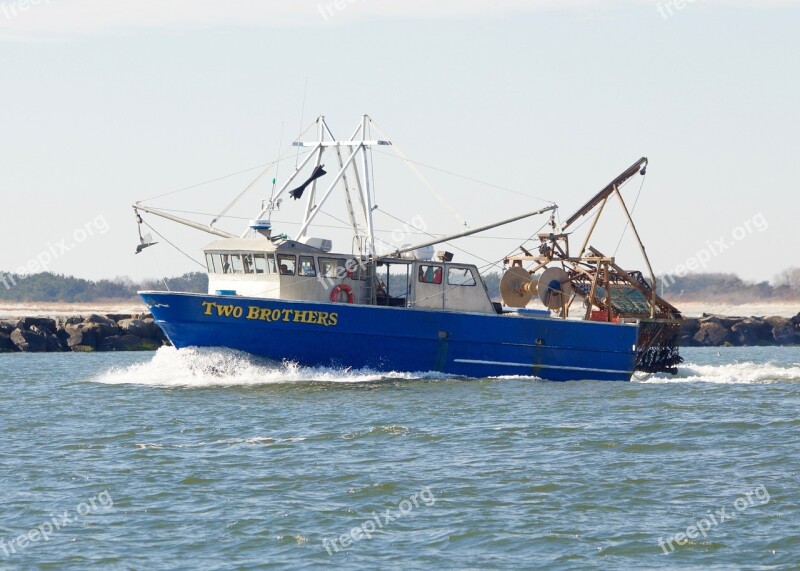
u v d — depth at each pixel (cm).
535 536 7575
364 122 16888
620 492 8762
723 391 16012
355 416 12625
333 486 8944
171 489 8850
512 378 16500
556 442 10931
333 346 15538
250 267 15825
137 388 15238
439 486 8931
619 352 17238
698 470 9581
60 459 10069
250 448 10562
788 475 9362
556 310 18038
